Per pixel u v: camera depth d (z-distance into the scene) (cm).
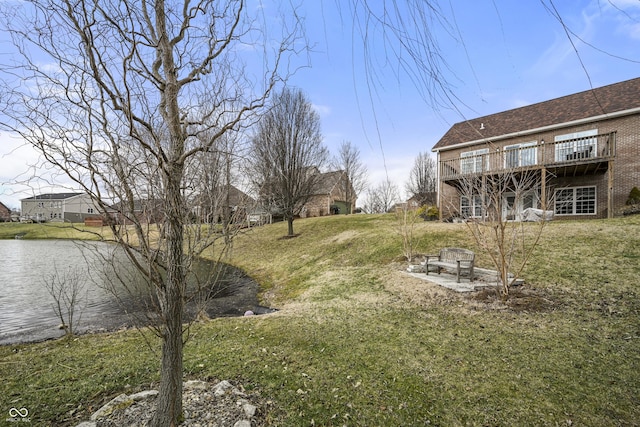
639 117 1279
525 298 601
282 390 329
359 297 741
